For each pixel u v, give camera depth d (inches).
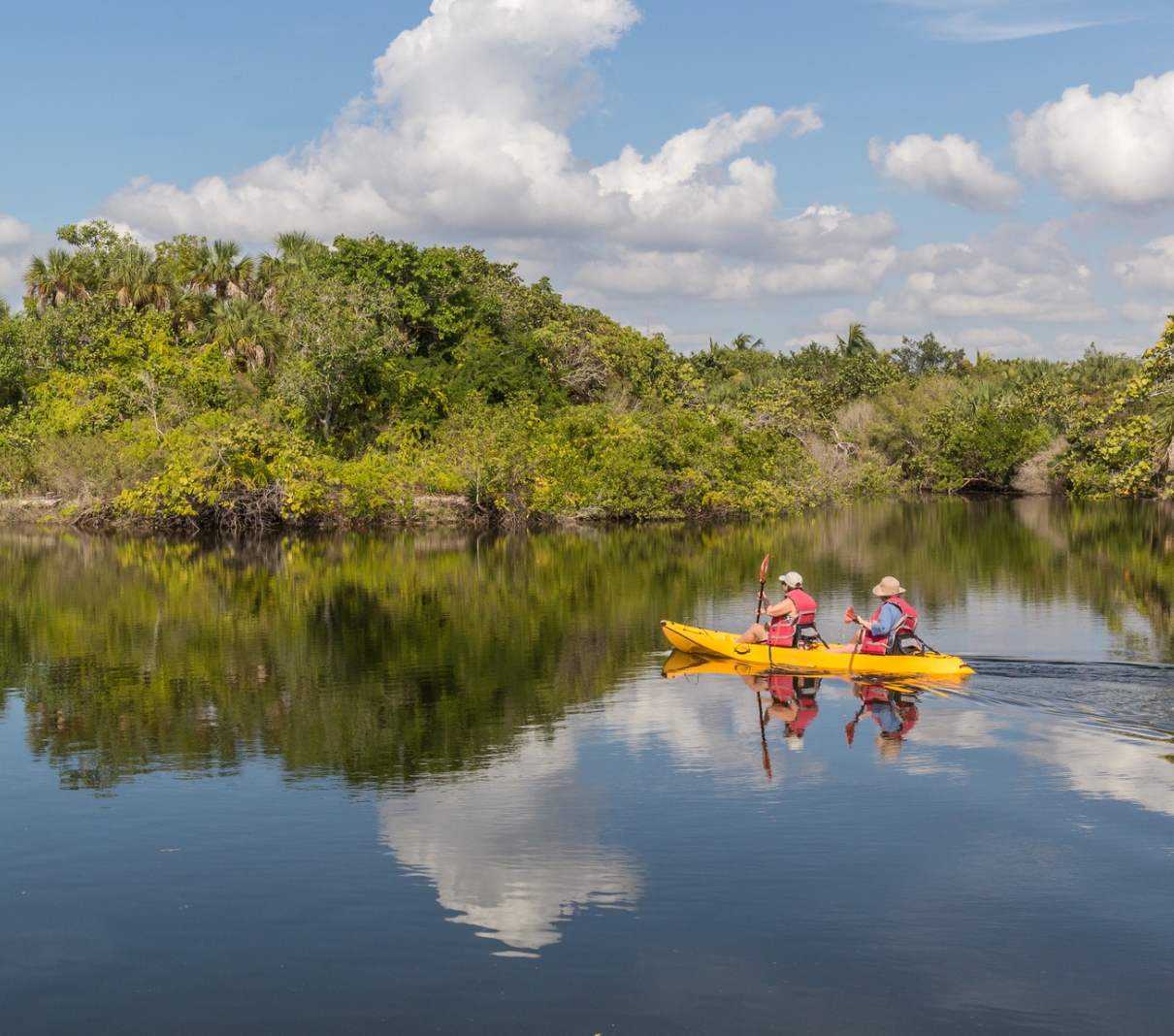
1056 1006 208.2
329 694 481.7
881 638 508.4
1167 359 991.0
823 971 222.1
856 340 3415.4
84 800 334.3
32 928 245.8
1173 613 696.4
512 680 507.2
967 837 293.9
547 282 2491.4
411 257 2031.3
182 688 497.4
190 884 269.0
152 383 1643.7
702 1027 201.5
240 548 1239.5
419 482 1566.2
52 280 1971.0
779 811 315.9
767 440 1833.2
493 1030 201.3
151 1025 204.7
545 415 1925.4
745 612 718.5
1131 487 1061.1
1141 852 282.5
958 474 2384.4
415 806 324.8
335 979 221.1
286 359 1776.6
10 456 1601.9
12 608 759.1
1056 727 406.9
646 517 1647.4
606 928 241.6
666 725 418.0
